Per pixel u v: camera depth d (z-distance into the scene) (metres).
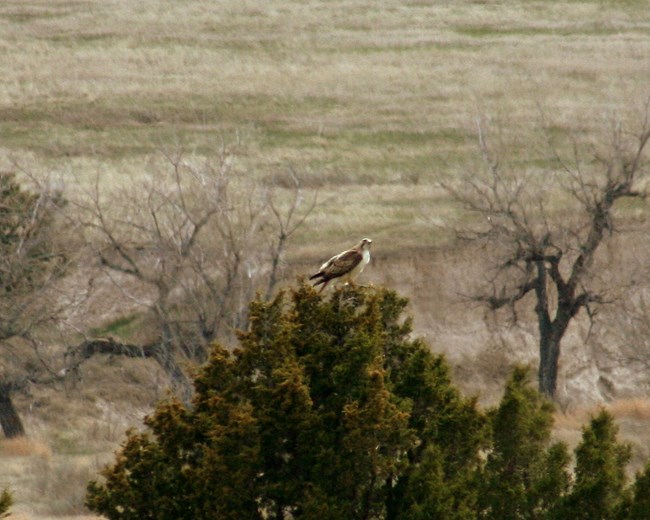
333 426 63.91
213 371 66.25
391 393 65.94
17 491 116.56
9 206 149.50
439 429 69.06
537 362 175.25
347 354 64.44
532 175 191.12
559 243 171.12
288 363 63.19
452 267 181.00
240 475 61.91
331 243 183.12
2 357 153.25
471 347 175.25
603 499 70.06
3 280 142.88
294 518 64.69
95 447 143.50
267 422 62.59
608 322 171.62
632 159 176.62
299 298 66.56
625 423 141.25
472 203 163.88
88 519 105.56
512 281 176.88
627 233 180.50
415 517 63.97
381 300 68.19
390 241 186.25
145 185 158.38
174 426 65.75
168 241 134.88
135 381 161.25
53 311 148.25
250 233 136.38
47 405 155.75
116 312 165.75
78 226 150.62
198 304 130.38
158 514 64.94
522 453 72.31
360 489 65.25
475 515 68.38
